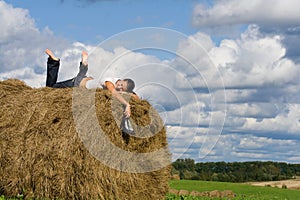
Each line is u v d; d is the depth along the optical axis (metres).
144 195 11.72
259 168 41.06
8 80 12.73
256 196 20.30
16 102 11.73
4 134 11.47
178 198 14.05
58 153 10.89
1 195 11.46
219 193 18.80
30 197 11.16
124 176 11.19
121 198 11.16
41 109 11.29
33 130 11.20
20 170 11.25
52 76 13.79
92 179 10.80
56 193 10.95
